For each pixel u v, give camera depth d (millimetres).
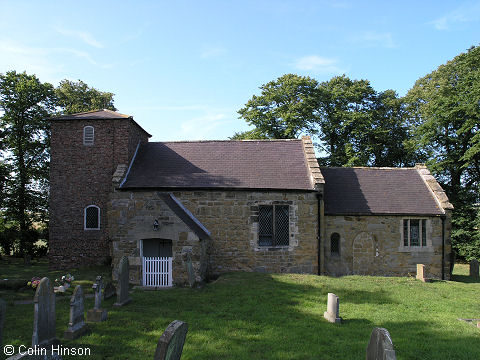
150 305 11891
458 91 33188
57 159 21422
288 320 10602
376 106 39531
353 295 13805
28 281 15414
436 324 10672
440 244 19938
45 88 30938
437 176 36031
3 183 29484
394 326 10391
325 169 22906
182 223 15383
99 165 21234
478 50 31625
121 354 7914
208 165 20422
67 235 21250
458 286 16641
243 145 22188
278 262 18422
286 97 36344
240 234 18438
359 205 20047
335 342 8930
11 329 9461
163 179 19281
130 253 15617
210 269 18125
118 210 18516
